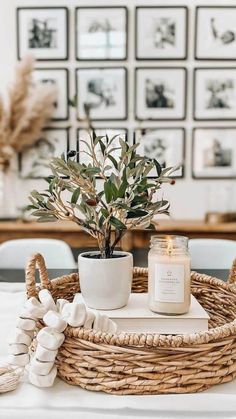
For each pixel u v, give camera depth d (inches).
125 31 120.3
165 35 120.5
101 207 35.5
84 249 102.3
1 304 49.3
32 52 121.3
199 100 121.8
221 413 27.1
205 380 28.7
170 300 34.5
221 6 119.7
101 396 28.5
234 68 121.4
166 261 34.5
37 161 121.3
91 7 119.9
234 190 122.3
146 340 27.6
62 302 33.1
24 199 122.0
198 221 116.3
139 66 121.3
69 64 121.5
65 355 29.9
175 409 27.2
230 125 122.6
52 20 120.5
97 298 36.0
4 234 109.3
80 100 121.8
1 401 27.8
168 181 35.5
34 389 29.3
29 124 120.6
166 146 122.7
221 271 66.4
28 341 31.6
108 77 121.5
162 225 107.8
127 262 36.5
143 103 121.9
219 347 29.0
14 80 121.0
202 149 122.8
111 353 28.2
